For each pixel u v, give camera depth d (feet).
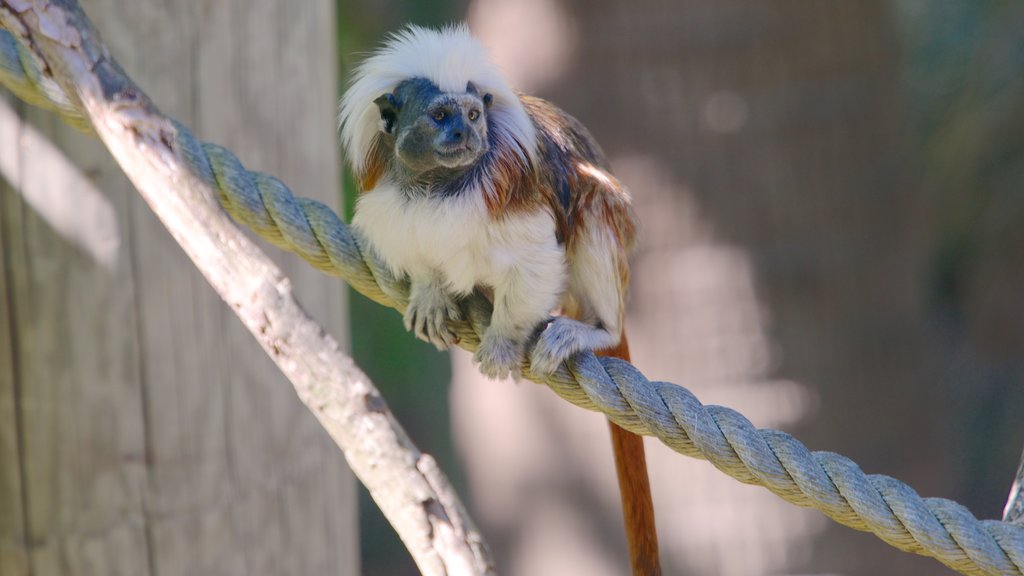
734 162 82.07
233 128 48.08
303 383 34.14
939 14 149.59
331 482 52.19
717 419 39.14
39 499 46.85
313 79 51.08
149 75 46.21
